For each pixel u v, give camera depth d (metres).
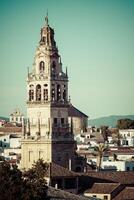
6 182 199.00
